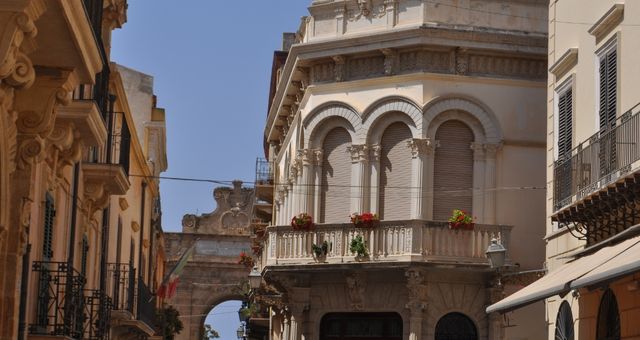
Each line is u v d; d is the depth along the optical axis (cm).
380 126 3284
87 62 1574
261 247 3978
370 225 3177
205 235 6806
